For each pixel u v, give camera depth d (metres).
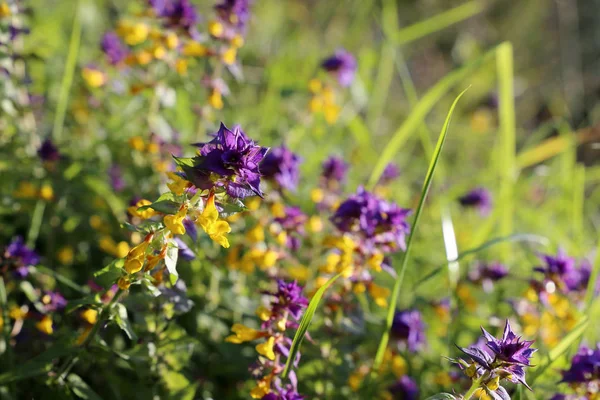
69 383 0.57
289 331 0.60
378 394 0.65
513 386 0.63
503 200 0.87
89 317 0.56
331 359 0.63
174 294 0.56
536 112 1.84
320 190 0.75
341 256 0.61
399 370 0.65
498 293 0.73
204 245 0.67
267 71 1.14
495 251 0.92
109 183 0.75
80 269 0.73
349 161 1.12
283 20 1.76
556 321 0.68
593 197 1.32
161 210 0.52
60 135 0.82
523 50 2.27
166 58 0.70
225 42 0.70
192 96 0.75
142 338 0.58
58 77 0.91
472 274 0.73
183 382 0.58
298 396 0.56
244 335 0.56
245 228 0.70
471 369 0.53
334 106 0.93
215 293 0.68
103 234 0.73
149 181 0.72
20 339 0.61
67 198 0.74
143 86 0.70
